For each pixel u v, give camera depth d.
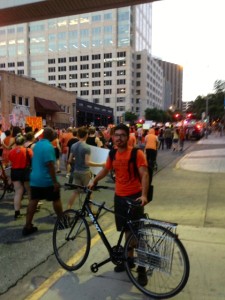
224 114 71.06
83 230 4.23
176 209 6.97
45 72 138.75
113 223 6.12
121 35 129.62
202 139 35.41
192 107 101.19
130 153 3.75
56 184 5.48
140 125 33.91
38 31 138.25
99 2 18.09
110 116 84.25
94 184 4.14
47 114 43.44
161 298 3.37
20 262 4.48
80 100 65.19
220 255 4.41
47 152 5.38
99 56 131.75
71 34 134.62
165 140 23.92
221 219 6.16
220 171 12.13
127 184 3.81
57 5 18.78
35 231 5.67
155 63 157.00
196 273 3.90
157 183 10.05
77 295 3.51
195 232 5.36
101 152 7.39
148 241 3.46
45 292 3.59
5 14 20.45
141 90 136.38
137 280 3.57
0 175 8.74
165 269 3.34
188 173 11.91
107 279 3.83
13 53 140.75
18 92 36.94
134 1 18.16
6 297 3.60
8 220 6.36
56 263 4.45
